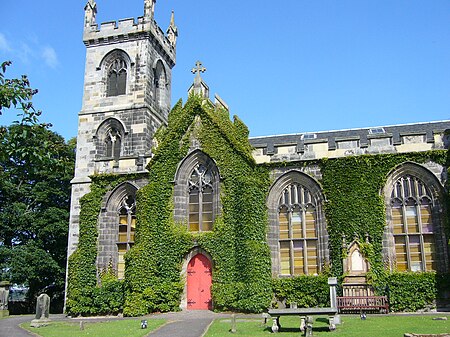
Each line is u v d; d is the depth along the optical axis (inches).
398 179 1395.2
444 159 1359.5
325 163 1433.3
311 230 1430.9
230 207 1425.9
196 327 1019.3
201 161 1507.1
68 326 1171.9
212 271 1403.8
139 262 1401.3
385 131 1712.6
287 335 864.3
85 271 1535.4
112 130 1831.9
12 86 631.8
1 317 1585.9
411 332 839.1
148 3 1930.4
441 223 1337.4
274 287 1378.0
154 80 1950.1
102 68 1904.5
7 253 1939.0
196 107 1536.7
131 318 1306.6
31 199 2191.2
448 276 1286.9
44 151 657.0
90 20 1971.0
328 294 1337.4
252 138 1861.5
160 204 1473.9
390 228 1365.7
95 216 1582.2
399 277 1311.5
